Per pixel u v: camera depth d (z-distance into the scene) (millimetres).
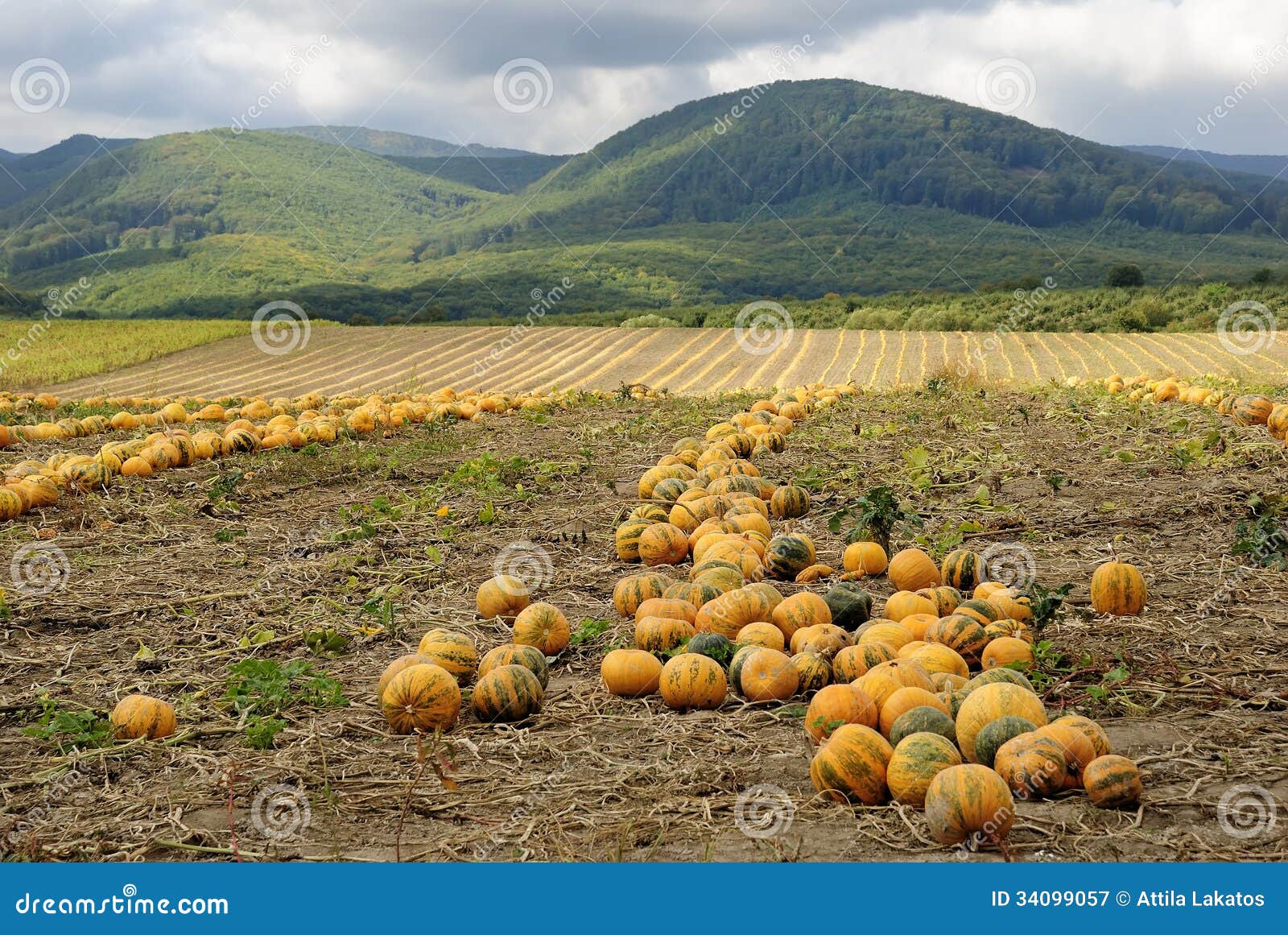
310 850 3992
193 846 4031
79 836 4184
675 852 3863
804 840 3936
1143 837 3852
